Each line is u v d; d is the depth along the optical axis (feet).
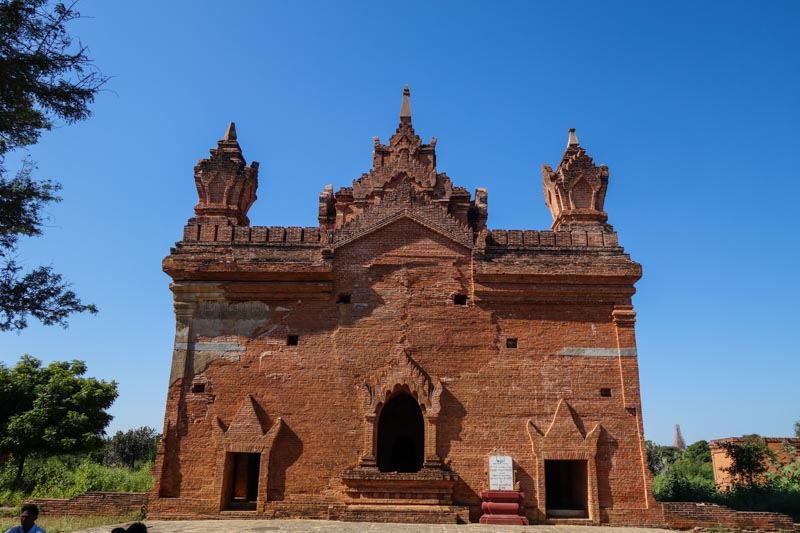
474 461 75.51
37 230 53.42
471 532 63.26
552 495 83.30
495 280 82.43
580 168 91.09
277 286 82.17
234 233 85.87
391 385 77.82
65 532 60.08
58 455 139.74
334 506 73.00
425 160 100.27
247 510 74.59
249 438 76.02
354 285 82.94
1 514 83.51
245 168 92.38
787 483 105.50
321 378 78.95
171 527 65.00
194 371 79.30
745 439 131.44
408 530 63.82
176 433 76.84
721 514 73.46
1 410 133.90
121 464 200.03
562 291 82.17
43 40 43.42
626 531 69.05
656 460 190.39
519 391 78.48
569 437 76.13
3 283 53.26
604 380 79.20
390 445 88.38
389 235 85.10
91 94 45.83
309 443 76.38
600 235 86.28
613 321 81.71
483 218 99.25
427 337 80.64
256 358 79.87
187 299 82.12
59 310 55.16
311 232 86.33
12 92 44.34
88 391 136.67
